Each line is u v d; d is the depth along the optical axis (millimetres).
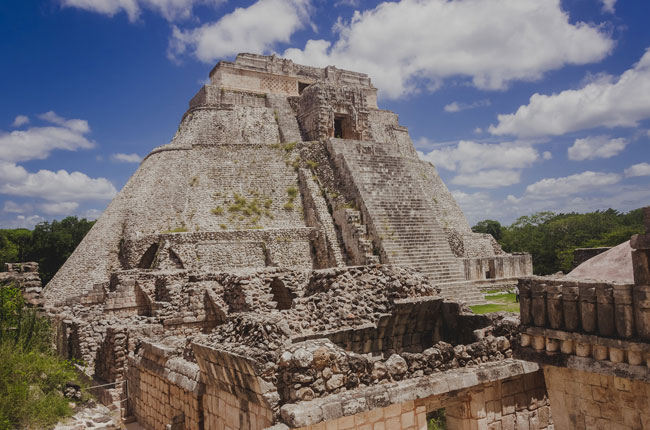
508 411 8250
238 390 7105
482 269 32625
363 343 10734
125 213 30516
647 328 5340
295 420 5879
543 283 6508
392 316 11078
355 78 48969
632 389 6027
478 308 24125
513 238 62625
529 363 8289
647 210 5395
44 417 9180
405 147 47125
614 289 5648
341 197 30656
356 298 11383
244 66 42562
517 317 10234
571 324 6121
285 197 32656
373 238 27828
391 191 30719
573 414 6668
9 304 12336
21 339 11039
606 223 54781
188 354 9727
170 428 8789
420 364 7500
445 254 27828
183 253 26812
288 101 41969
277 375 6520
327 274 12438
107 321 16156
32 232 53625
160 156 33750
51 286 27984
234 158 34156
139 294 18906
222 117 38281
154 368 10211
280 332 7125
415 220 29344
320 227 29766
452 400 7812
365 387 6762
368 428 6617
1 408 8555
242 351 6906
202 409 8430
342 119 40719
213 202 31234
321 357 6492
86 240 30250
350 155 32438
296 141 36094
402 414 6977
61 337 16438
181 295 15930
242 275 14922
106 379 13898
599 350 5848
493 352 8375
